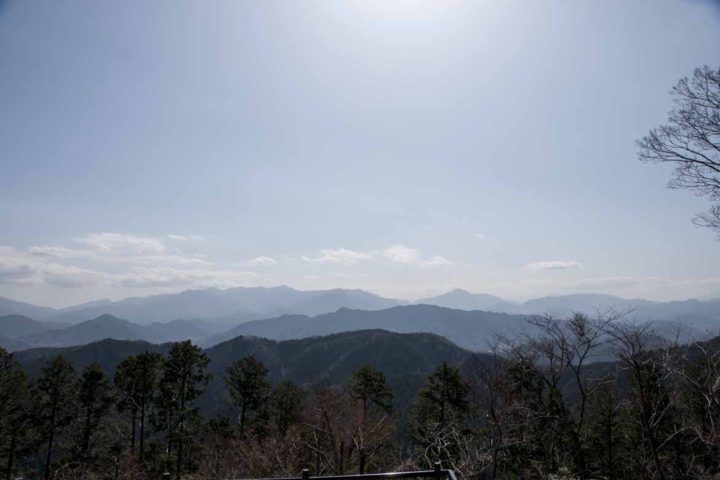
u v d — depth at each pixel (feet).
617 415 64.44
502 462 60.70
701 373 41.22
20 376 92.68
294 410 99.45
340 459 65.31
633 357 43.75
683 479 50.08
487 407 52.34
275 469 63.16
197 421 106.01
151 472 92.48
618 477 62.69
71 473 90.33
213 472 69.41
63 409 103.86
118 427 110.11
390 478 21.13
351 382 100.27
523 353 53.01
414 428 86.63
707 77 28.63
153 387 108.47
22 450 97.55
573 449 59.82
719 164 29.35
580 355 50.06
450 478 20.76
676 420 48.03
